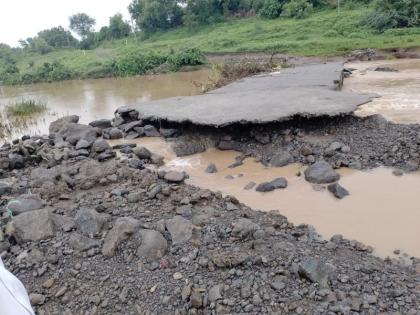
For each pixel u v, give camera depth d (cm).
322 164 633
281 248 401
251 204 571
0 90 3275
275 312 318
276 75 1591
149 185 621
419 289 338
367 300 322
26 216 470
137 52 4072
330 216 514
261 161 728
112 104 1669
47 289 380
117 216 509
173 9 5534
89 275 389
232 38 3916
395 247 435
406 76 1525
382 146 683
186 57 3186
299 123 806
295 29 3703
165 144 888
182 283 363
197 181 679
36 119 1455
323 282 342
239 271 367
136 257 404
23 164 792
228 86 1380
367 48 2517
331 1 4253
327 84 1171
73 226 473
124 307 347
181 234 432
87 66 4034
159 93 1873
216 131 845
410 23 3042
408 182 579
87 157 822
